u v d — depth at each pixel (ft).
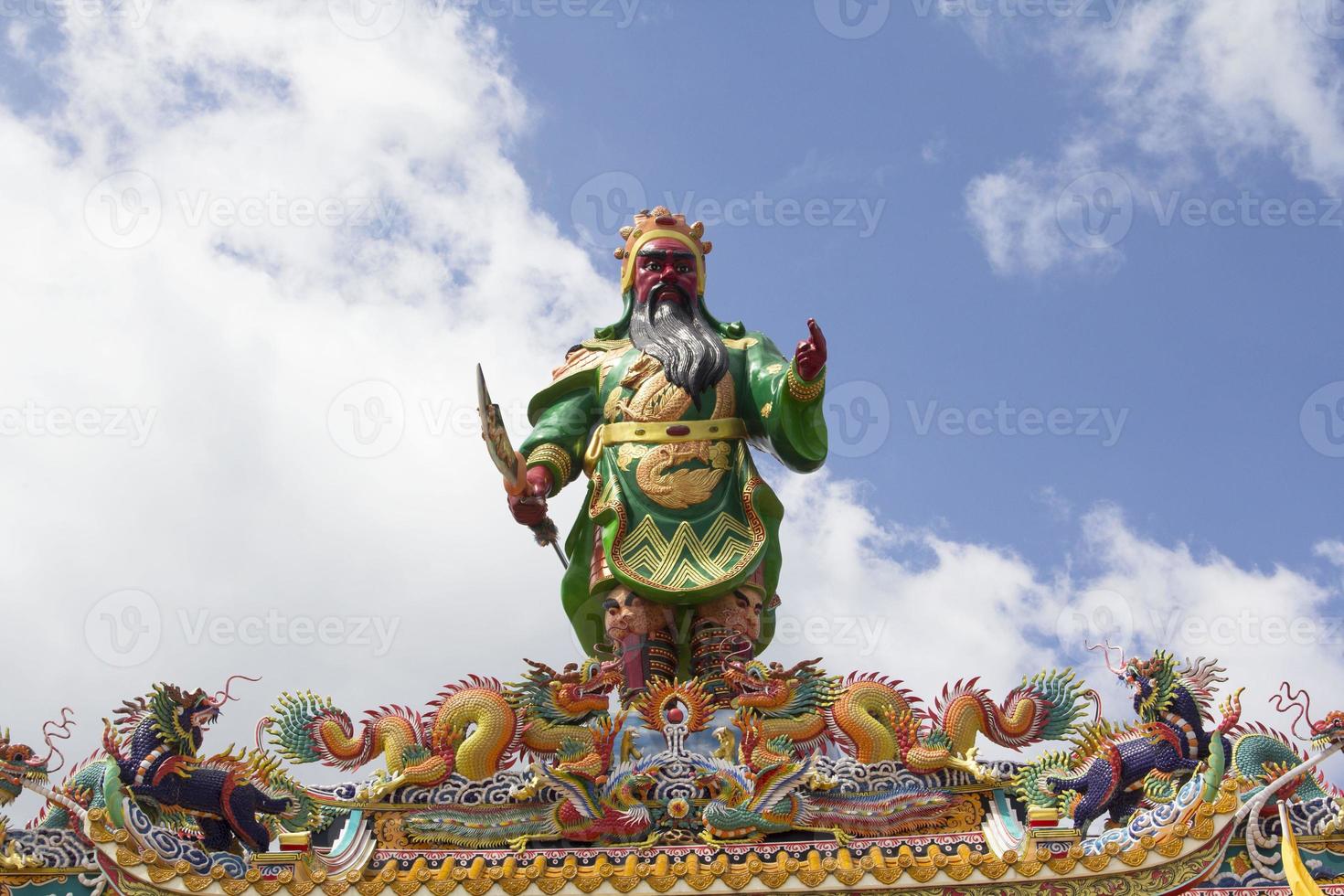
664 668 45.78
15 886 38.29
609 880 37.24
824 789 40.01
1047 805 39.24
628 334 51.08
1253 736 39.81
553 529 48.49
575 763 40.32
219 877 36.96
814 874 37.22
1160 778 39.45
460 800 40.19
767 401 48.11
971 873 37.14
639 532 46.60
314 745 40.73
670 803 39.93
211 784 39.42
